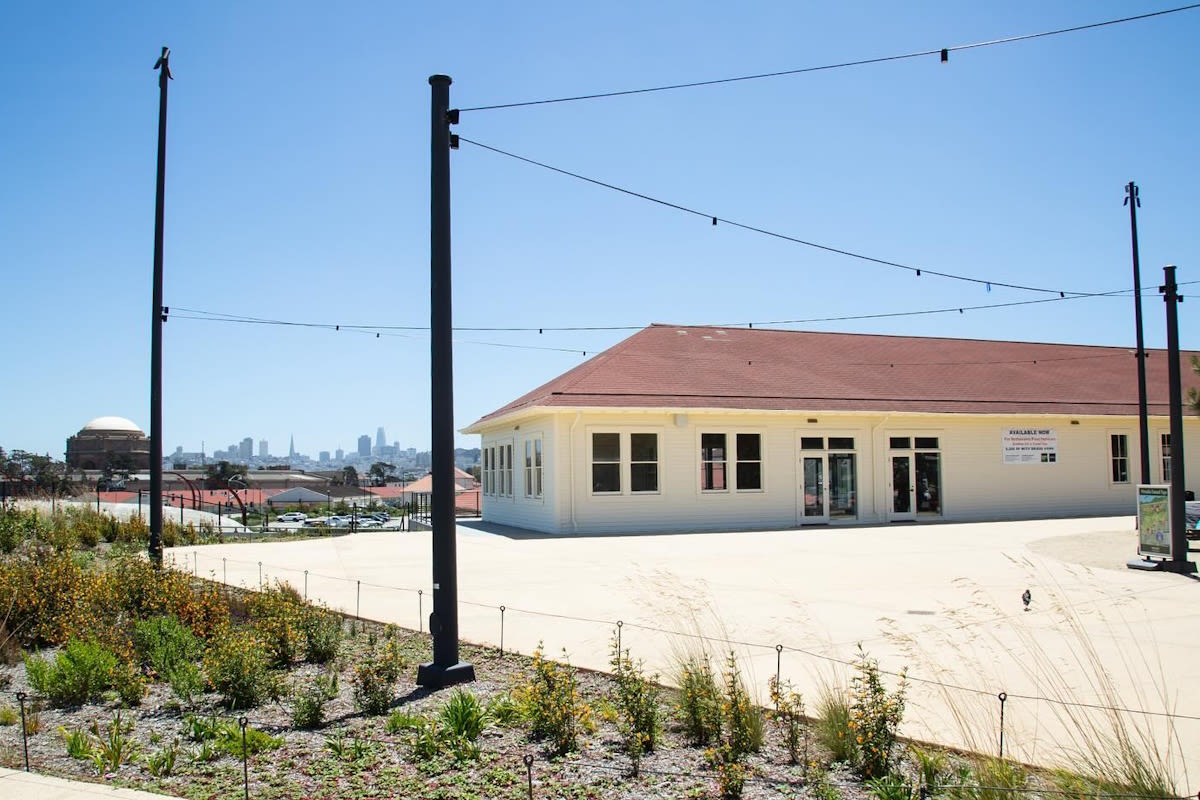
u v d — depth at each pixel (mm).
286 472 136125
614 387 25984
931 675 7801
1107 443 31062
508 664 8789
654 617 11156
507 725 6633
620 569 16328
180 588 10859
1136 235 25047
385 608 12352
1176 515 15094
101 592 10664
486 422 31203
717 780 5418
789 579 14516
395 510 73688
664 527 25719
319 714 6852
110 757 5949
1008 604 11781
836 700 6422
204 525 29094
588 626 10664
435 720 6688
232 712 7273
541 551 20016
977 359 33562
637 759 5684
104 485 77375
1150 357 36625
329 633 9391
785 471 26984
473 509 55625
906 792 4941
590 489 25188
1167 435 31844
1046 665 8148
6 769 5836
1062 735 6094
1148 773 4836
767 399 26969
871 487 27875
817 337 33406
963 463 29062
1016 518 29328
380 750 6137
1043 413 29625
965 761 5652
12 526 18953
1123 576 14570
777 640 9578
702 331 31906
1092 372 33969
